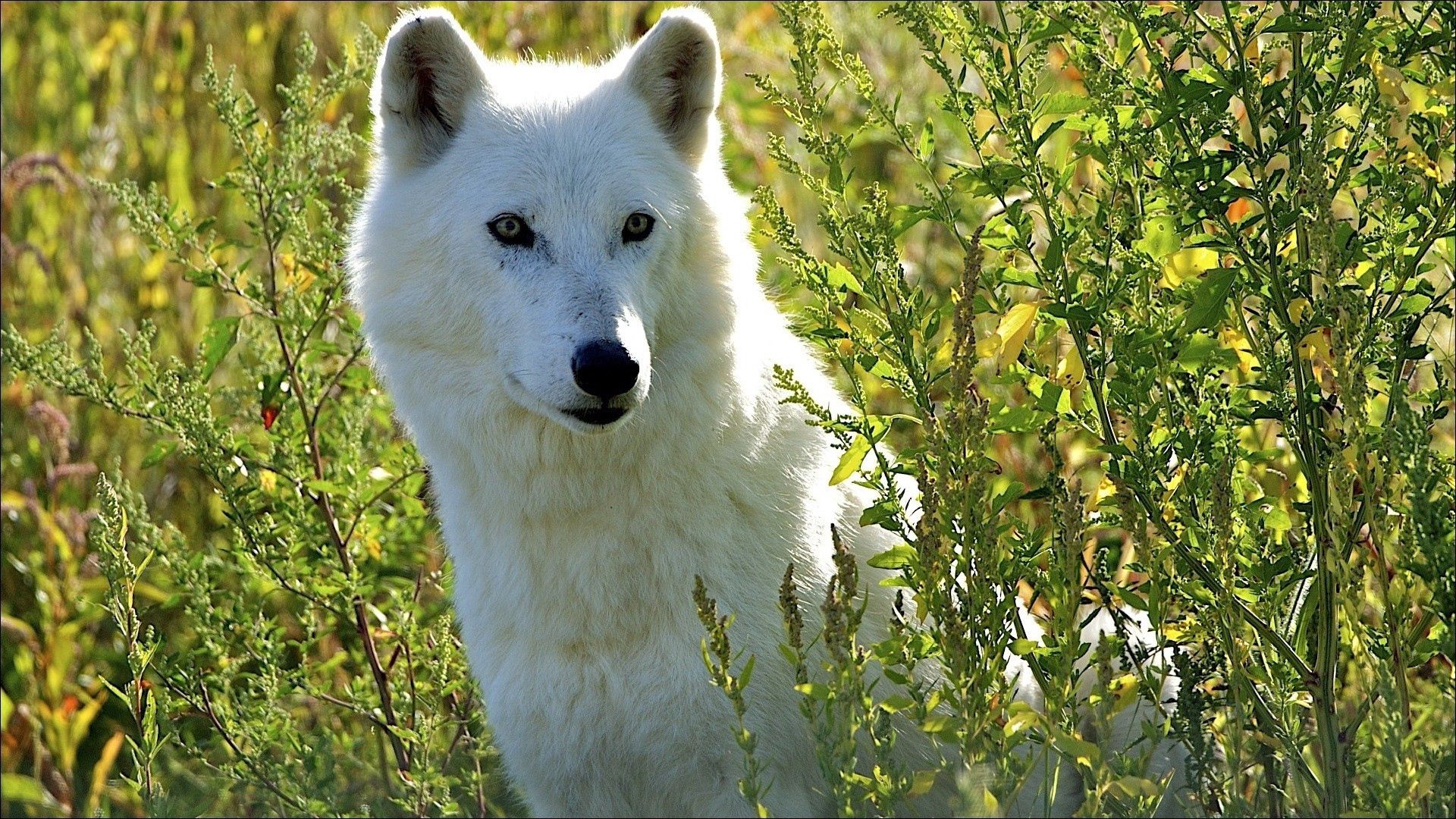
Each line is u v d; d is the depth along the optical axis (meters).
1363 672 6.33
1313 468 6.02
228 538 12.22
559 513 7.13
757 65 13.43
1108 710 5.93
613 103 7.52
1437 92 6.56
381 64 7.57
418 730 8.23
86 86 14.45
